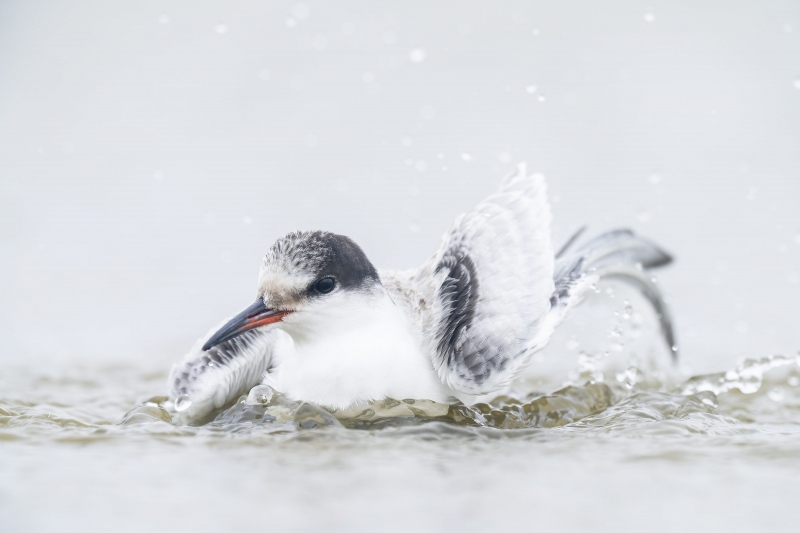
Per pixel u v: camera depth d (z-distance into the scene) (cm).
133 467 782
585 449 829
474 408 982
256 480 753
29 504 709
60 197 1764
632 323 1173
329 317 936
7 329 1412
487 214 1006
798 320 1402
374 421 914
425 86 1948
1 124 1920
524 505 707
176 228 1703
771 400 1075
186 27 2145
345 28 2108
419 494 726
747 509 702
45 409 1005
